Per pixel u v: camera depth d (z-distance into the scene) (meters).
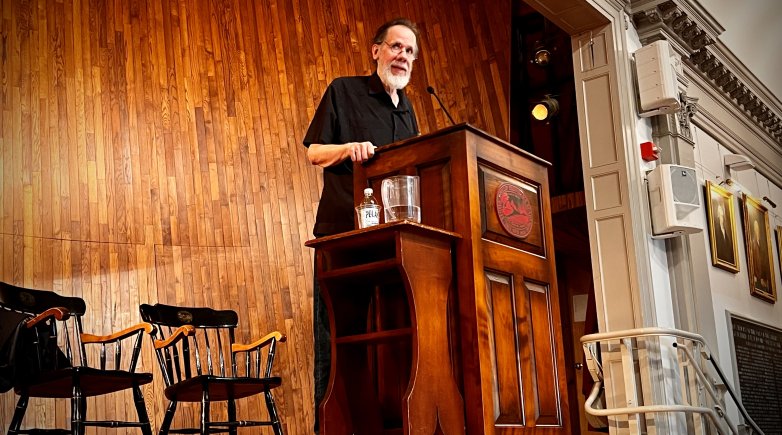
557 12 5.22
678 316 5.21
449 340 2.11
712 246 5.99
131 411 5.32
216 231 6.05
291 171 6.48
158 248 5.81
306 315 6.19
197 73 6.35
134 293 5.63
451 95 6.86
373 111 2.78
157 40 6.26
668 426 4.62
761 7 7.14
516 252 2.34
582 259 6.76
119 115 5.94
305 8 6.92
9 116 5.48
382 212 2.34
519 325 2.28
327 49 6.89
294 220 6.37
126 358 5.44
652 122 5.54
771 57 7.46
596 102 5.29
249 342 5.91
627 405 4.37
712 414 4.39
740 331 6.15
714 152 6.64
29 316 3.73
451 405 2.01
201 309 4.84
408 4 7.13
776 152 8.09
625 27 5.42
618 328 4.90
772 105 7.62
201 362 5.69
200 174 6.12
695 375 4.64
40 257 5.36
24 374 3.71
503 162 2.38
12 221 5.30
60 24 5.88
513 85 6.59
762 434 4.95
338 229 2.65
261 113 6.51
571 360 6.55
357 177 2.43
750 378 6.09
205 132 6.24
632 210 5.02
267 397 4.27
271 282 6.14
